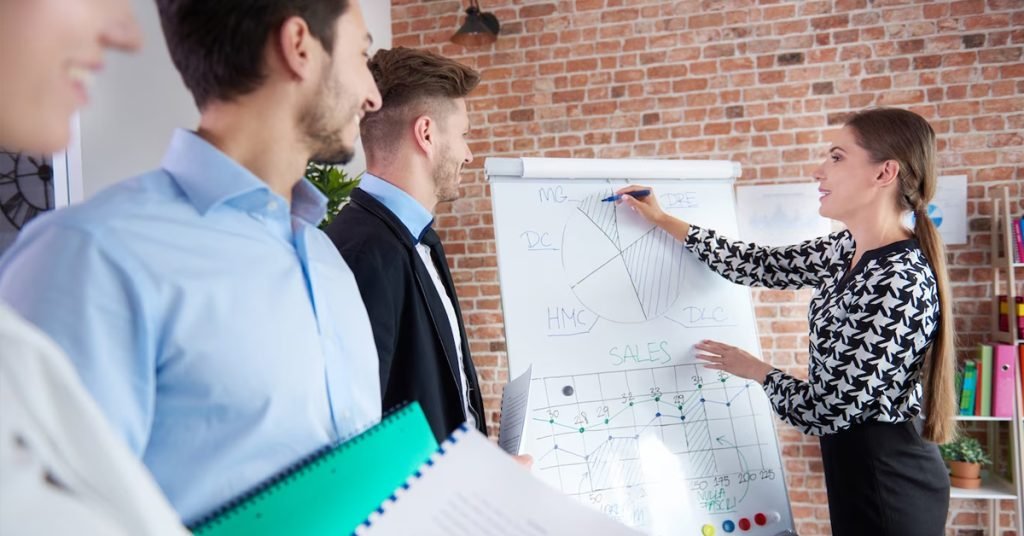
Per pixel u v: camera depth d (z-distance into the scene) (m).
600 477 1.75
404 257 1.35
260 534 0.62
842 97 3.27
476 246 3.66
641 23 3.47
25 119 0.38
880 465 1.65
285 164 0.78
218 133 0.74
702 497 1.80
